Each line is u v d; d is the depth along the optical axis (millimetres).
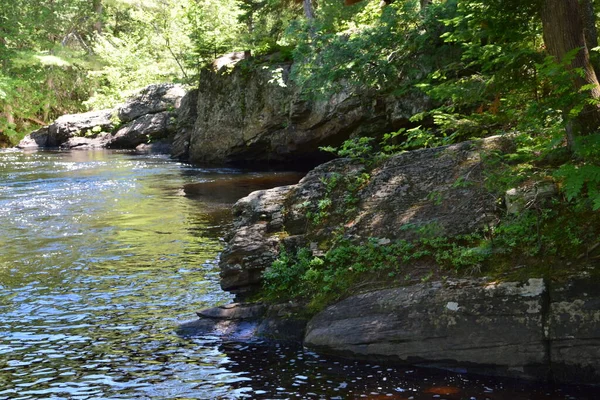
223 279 7461
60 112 41125
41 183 17484
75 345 6223
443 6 14594
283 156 21156
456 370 5516
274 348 6086
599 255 5598
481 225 6484
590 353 5160
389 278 6328
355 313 6008
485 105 9500
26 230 11492
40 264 9211
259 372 5539
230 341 6277
